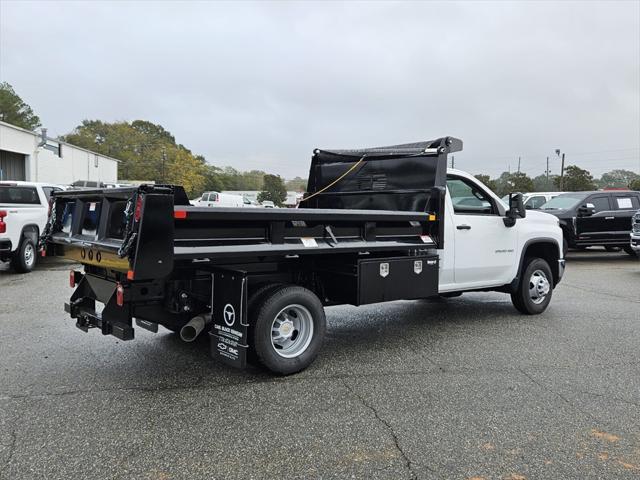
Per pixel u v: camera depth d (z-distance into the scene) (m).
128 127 82.81
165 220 3.73
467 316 7.29
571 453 3.28
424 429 3.61
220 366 4.94
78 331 6.15
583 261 14.62
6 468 3.02
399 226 5.52
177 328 4.66
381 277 5.27
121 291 4.14
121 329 4.27
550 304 8.22
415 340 5.97
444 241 6.07
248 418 3.76
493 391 4.35
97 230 4.42
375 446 3.36
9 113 71.38
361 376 4.71
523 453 3.28
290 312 4.82
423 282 5.67
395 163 6.34
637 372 4.88
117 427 3.58
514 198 6.72
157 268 3.72
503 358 5.30
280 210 4.41
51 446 3.30
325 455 3.23
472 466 3.11
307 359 4.78
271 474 3.00
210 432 3.53
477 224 6.48
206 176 90.94
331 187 7.14
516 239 6.98
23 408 3.89
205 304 4.75
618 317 7.25
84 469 3.02
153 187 3.67
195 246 4.04
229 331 4.38
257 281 4.84
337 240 4.97
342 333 6.29
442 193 5.80
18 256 10.82
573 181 63.44
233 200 39.06
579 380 4.64
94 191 4.40
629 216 14.05
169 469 3.04
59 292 8.80
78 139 78.50
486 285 6.74
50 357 5.16
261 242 4.42
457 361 5.18
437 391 4.34
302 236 4.70
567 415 3.87
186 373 4.73
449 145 5.93
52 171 37.00
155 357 5.19
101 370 4.79
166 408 3.92
